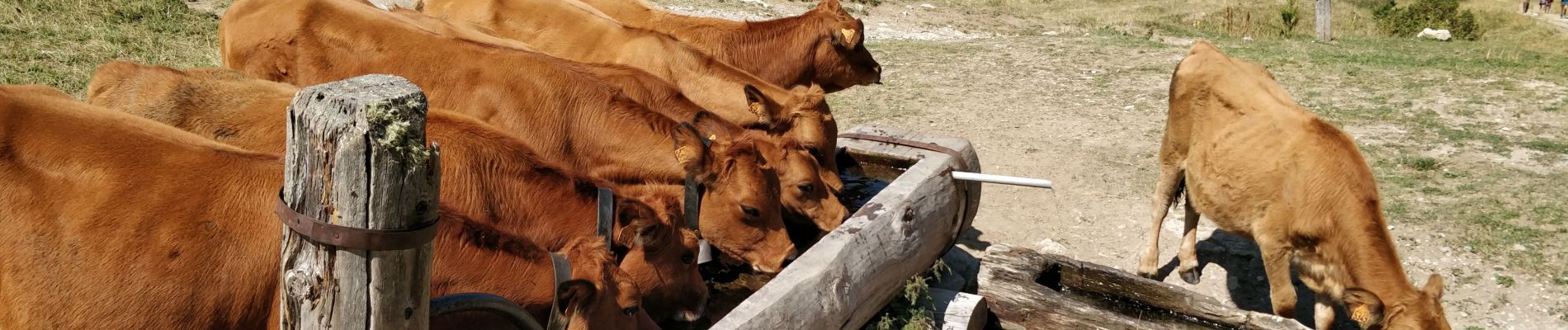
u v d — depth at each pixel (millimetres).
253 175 3447
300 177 2541
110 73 4828
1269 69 12195
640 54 7020
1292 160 5465
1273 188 5555
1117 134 9758
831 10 8484
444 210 3646
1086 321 5566
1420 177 8211
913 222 5520
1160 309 5785
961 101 10836
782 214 5879
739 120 6723
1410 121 9875
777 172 5680
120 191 3301
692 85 6875
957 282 6270
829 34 8047
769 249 5273
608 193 4363
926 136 6875
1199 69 6191
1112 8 24359
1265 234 5652
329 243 2537
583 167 5719
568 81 5750
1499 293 6359
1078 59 13344
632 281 3666
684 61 6945
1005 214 7613
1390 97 10875
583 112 5688
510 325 3678
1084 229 7449
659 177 5605
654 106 6117
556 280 3605
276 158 3590
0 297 3295
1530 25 27234
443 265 3508
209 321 3305
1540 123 9906
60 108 3461
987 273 5887
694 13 16359
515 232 4301
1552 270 6613
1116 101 11023
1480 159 8695
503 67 5773
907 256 5441
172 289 3254
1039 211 7707
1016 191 8078
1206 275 6777
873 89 11227
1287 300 5695
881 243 5215
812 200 5715
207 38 10070
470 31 6840
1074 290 6125
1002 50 14039
